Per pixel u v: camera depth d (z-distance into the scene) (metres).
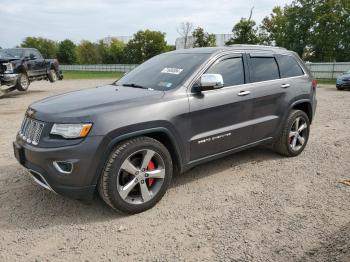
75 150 3.26
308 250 3.01
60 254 3.03
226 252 3.01
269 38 49.38
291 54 5.66
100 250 3.08
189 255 2.98
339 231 3.30
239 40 30.81
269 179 4.66
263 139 5.02
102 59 81.56
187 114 3.95
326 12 40.38
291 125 5.35
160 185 3.81
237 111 4.52
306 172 4.91
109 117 3.41
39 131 3.47
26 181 4.58
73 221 3.57
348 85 18.22
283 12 48.19
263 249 3.04
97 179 3.42
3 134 7.36
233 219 3.58
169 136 3.80
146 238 3.26
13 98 14.15
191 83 4.09
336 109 10.88
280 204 3.91
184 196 4.14
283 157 5.57
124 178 3.61
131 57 71.75
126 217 3.65
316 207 3.82
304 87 5.56
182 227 3.44
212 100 4.20
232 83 4.53
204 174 4.84
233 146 4.59
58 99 3.95
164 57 4.97
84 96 3.98
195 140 4.08
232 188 4.38
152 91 4.01
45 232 3.37
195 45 36.59
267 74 5.06
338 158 5.53
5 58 15.12
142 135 3.70
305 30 42.75
